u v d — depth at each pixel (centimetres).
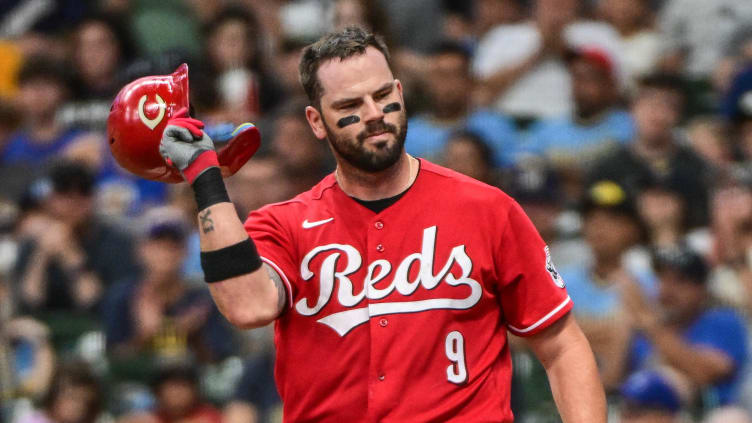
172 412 2531
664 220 2809
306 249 1280
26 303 2923
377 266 1266
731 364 2380
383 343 1250
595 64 3197
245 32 3462
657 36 3722
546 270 1291
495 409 1264
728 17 3622
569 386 1288
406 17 3800
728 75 3472
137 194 3278
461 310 1257
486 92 3425
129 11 3941
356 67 1243
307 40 3784
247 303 1220
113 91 3547
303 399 1281
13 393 2809
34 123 3544
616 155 2953
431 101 3322
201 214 1223
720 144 3194
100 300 2912
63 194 2948
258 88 3434
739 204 2658
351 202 1291
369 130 1240
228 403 2566
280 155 2948
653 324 2414
